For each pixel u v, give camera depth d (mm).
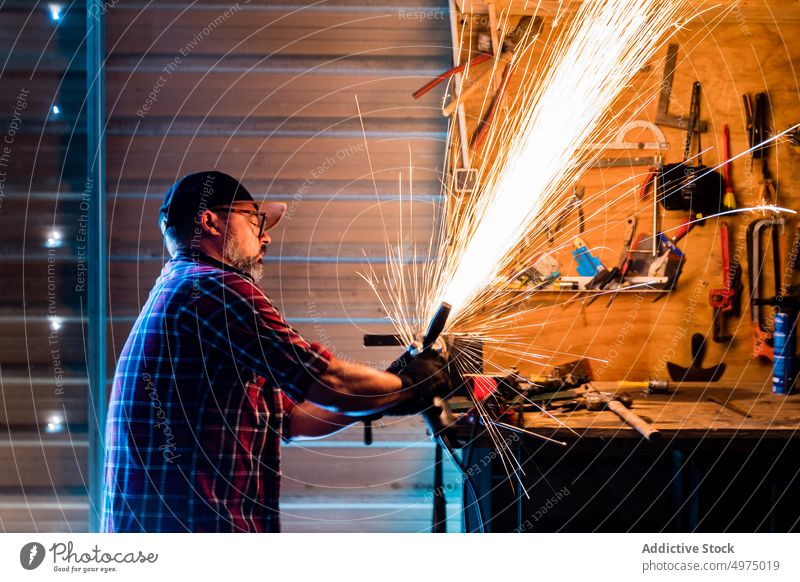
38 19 3156
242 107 3158
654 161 2807
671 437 2254
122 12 3127
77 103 3189
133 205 3193
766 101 2838
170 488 1976
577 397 2562
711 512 2492
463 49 2807
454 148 2840
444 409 2225
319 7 3141
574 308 2848
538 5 2764
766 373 2881
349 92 3158
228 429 1988
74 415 3275
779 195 2854
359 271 3195
